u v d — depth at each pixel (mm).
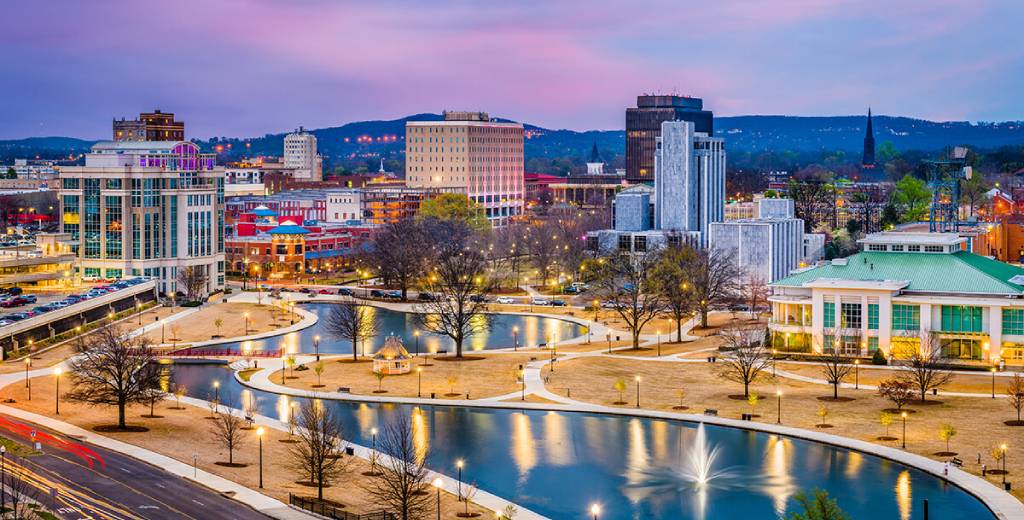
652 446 188375
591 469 175625
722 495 162750
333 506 150000
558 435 195750
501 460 180375
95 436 183375
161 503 146625
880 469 174000
